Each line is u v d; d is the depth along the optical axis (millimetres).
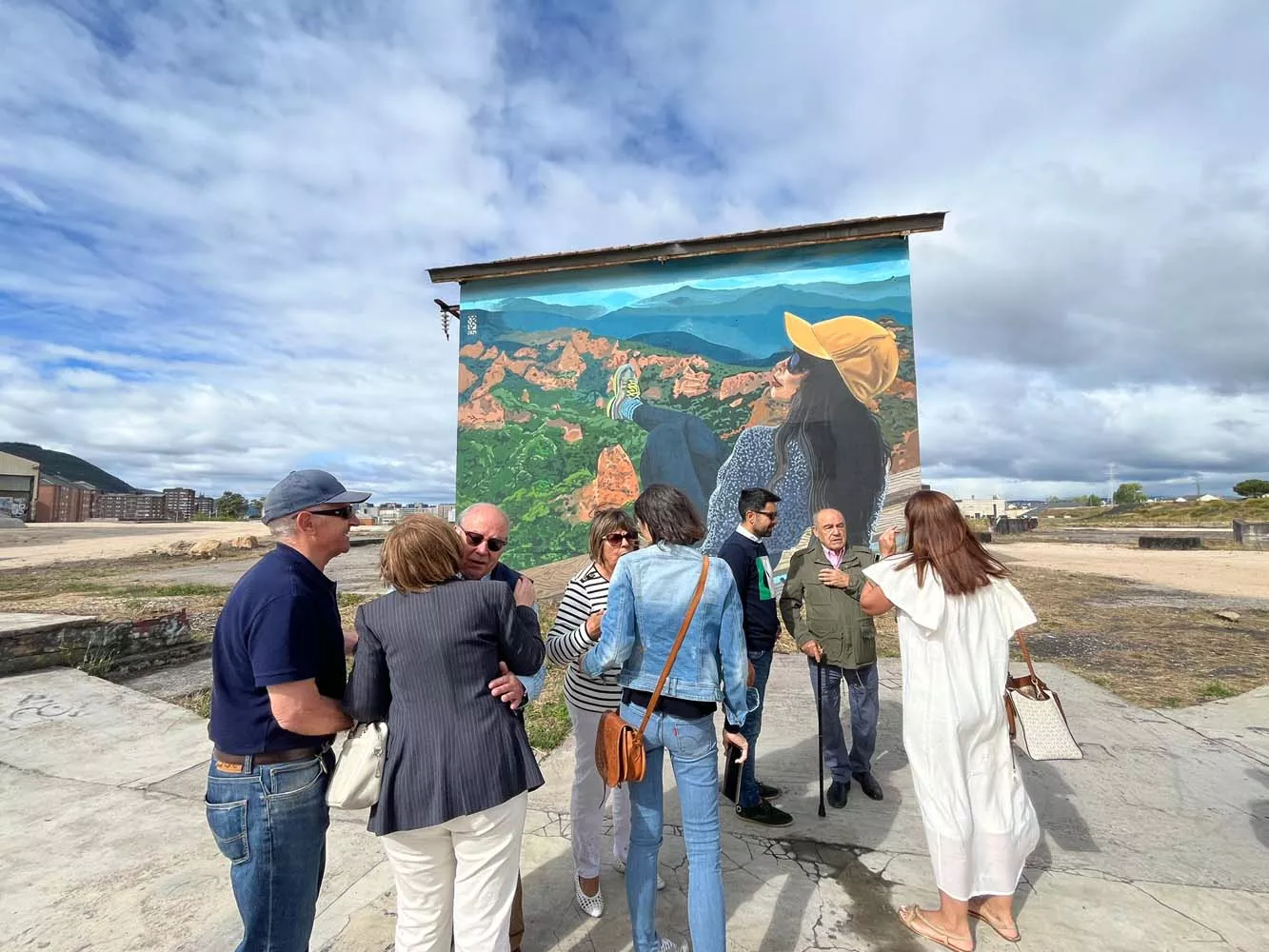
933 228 7754
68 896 2826
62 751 4520
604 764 2199
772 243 8180
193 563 20734
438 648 1839
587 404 8703
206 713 5398
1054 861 3035
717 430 8281
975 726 2455
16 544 32062
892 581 2557
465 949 1834
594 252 8609
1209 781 3922
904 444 7754
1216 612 9547
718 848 2164
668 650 2225
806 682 6219
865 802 3734
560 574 8609
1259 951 2379
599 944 2479
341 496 1976
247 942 1780
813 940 2475
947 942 2422
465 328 9125
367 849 3197
